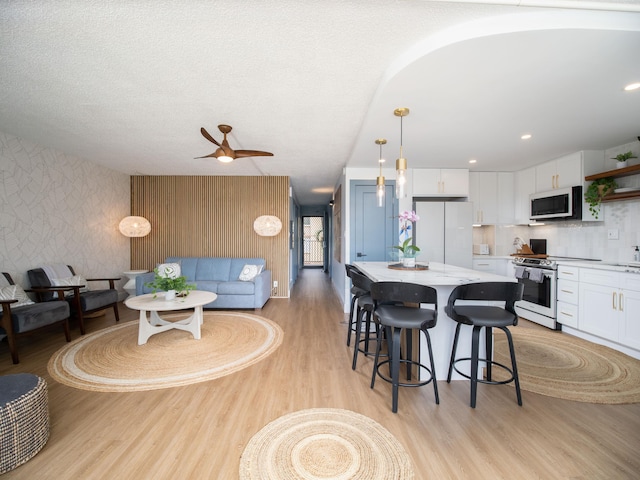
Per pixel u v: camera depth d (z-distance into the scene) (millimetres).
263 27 1588
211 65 1955
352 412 1867
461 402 1987
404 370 2574
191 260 5129
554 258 3910
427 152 3650
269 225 5238
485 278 2266
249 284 4484
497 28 1503
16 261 3369
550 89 2080
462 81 1971
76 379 2297
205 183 5480
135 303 3113
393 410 1862
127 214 5336
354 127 3033
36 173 3605
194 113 2705
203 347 2975
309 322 3887
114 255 5004
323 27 1587
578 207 3557
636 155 3223
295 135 3271
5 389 1515
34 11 1475
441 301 2326
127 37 1679
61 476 1362
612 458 1467
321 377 2346
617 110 2430
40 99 2445
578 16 1461
